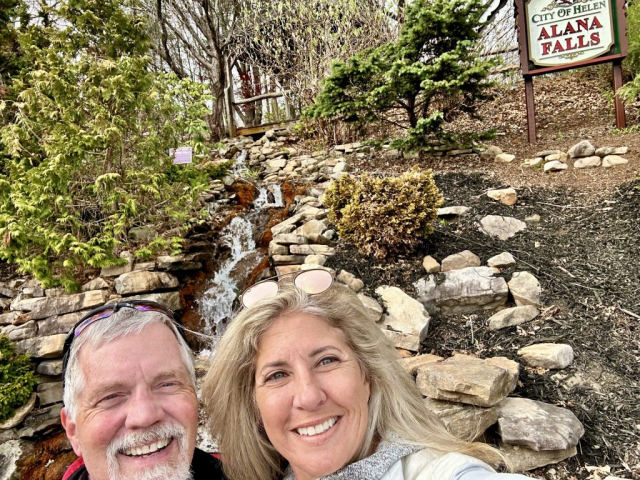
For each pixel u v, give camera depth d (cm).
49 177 446
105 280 466
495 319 359
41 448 355
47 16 636
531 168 591
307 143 854
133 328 130
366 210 426
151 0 1141
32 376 380
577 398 281
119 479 123
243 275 502
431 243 451
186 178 555
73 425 134
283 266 461
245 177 693
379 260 436
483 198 525
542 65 661
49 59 470
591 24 640
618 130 643
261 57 975
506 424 252
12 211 452
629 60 693
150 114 551
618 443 249
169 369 132
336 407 127
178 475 128
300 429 127
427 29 574
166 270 484
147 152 523
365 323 142
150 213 549
